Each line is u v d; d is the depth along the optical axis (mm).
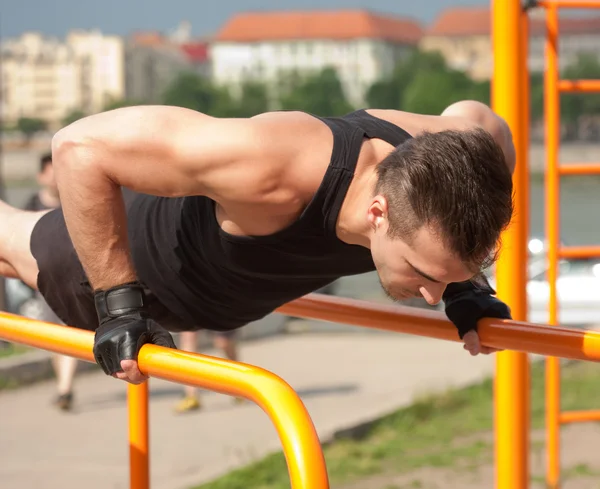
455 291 2859
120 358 2393
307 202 2516
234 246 2664
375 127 2598
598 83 5562
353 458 7172
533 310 12938
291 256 2641
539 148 113812
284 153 2469
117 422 8492
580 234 39875
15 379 10133
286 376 10547
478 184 2273
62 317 3238
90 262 2590
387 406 8531
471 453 7285
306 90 173875
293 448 1823
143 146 2490
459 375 10242
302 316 3184
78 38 197125
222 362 2104
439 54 176000
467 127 2855
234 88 175500
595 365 10906
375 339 13336
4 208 3373
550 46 5426
